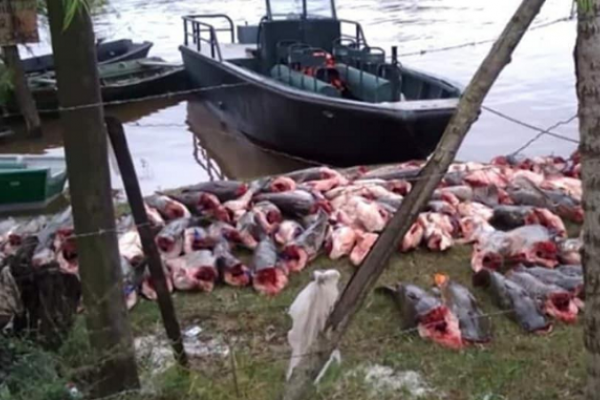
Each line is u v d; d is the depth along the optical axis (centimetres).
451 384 366
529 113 1011
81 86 282
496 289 448
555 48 1339
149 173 878
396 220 210
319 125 830
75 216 301
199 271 474
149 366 358
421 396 356
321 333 223
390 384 365
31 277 346
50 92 1045
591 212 256
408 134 782
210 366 381
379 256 212
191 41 1263
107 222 302
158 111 1130
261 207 567
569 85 1124
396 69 864
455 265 510
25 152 951
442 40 1420
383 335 412
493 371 376
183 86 1166
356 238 522
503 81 1156
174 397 339
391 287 461
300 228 539
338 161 855
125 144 316
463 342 402
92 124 289
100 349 315
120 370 319
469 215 559
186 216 560
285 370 367
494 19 1585
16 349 304
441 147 205
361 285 215
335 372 357
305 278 498
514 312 426
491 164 687
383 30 1529
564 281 455
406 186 614
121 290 314
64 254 448
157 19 1656
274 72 962
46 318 338
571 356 388
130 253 454
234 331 423
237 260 487
